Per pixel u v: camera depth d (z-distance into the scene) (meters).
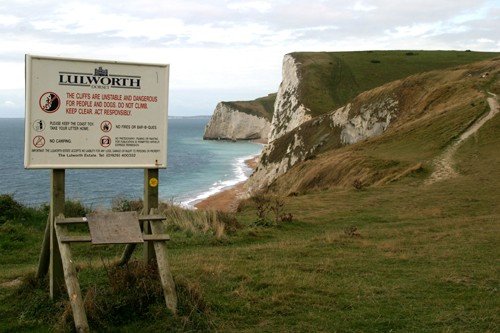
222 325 5.77
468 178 27.09
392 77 110.94
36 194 54.06
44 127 6.11
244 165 98.50
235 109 189.25
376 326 6.07
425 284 8.12
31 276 6.97
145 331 5.46
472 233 13.81
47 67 6.07
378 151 43.16
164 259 6.03
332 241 12.51
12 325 5.75
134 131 6.50
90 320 5.57
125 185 63.84
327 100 101.44
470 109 46.69
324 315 6.39
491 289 7.88
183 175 80.56
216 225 14.34
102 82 6.32
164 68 6.58
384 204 21.75
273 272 8.48
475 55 124.94
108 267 7.73
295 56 122.06
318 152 70.50
